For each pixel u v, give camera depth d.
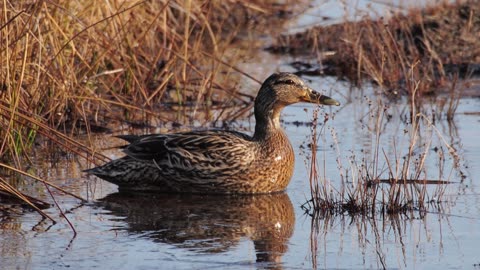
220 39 22.91
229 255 10.17
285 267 9.81
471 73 19.11
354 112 17.25
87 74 16.45
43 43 15.08
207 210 11.95
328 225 11.25
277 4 25.59
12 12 14.24
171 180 12.82
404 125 16.22
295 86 12.98
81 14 16.67
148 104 16.98
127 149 12.92
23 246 10.38
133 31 18.36
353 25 21.97
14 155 13.77
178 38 20.38
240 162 12.60
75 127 15.77
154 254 10.18
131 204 12.18
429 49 19.28
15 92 13.74
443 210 11.70
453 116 16.69
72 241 10.59
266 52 22.17
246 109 17.03
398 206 11.73
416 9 22.03
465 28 20.95
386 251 10.29
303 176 13.45
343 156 14.16
